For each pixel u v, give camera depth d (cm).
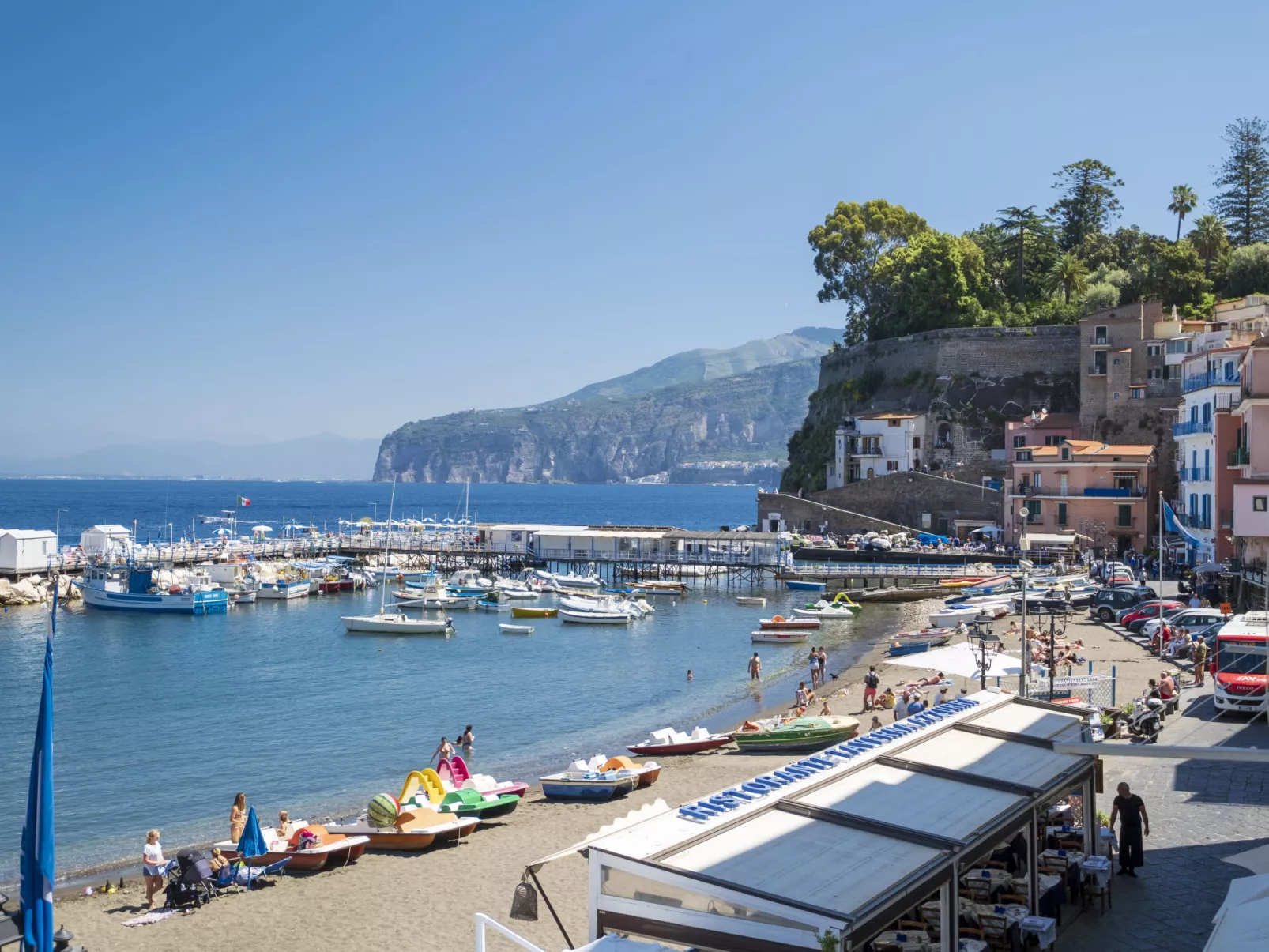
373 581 12006
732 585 11662
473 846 3312
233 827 3306
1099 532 11000
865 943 1645
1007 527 11600
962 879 2061
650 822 1747
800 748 4512
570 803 3822
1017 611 7881
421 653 7738
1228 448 8075
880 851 1673
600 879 1638
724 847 1658
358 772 4497
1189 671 5072
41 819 1625
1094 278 14988
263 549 13450
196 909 2827
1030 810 2011
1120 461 10981
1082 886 2192
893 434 14238
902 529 12500
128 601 9944
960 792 1956
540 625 9194
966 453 14100
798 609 9012
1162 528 7569
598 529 12950
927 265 15150
